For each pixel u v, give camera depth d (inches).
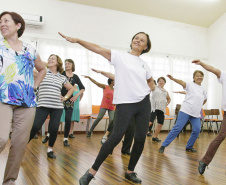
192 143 134.3
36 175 72.8
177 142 179.5
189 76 301.4
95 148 133.5
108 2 257.4
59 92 98.4
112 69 259.3
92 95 249.3
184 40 303.1
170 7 271.3
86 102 244.4
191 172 85.3
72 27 250.4
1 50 51.4
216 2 266.4
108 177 74.4
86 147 136.0
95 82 175.2
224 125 81.0
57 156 104.8
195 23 306.2
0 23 52.5
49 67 98.6
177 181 72.7
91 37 257.6
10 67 51.4
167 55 291.4
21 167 82.0
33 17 229.3
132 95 64.2
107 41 263.9
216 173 85.4
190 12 282.7
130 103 64.3
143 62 70.7
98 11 262.7
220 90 292.5
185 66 300.8
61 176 72.7
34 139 166.7
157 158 110.5
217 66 298.5
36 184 63.9
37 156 102.3
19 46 55.0
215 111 276.2
